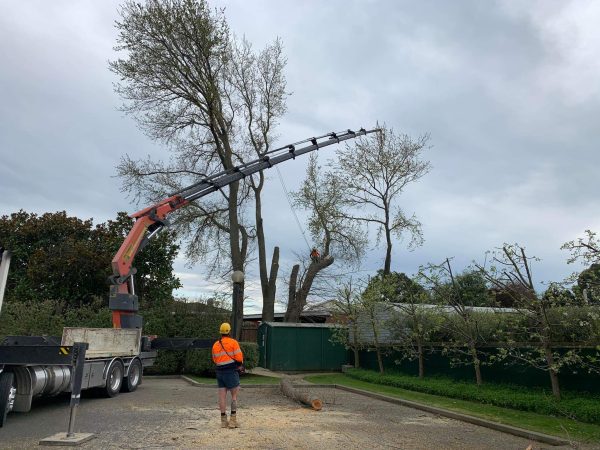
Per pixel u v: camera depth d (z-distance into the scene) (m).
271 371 23.91
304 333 25.31
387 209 33.34
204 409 12.09
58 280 27.03
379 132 33.03
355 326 22.86
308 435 9.10
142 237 18.05
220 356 9.86
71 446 7.90
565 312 11.44
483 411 12.08
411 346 18.67
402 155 33.16
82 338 13.87
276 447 8.05
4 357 9.30
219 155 29.16
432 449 8.37
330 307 26.67
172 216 28.83
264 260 30.19
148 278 29.64
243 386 17.75
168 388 16.88
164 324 22.08
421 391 16.09
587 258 10.22
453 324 15.70
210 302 23.42
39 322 20.98
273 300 29.66
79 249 27.27
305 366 24.94
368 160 32.97
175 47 26.78
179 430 9.34
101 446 7.95
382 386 17.97
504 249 12.49
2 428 9.32
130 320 16.64
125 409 11.91
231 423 9.71
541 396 12.38
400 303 19.03
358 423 10.66
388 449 8.23
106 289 27.81
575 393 12.02
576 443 8.73
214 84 27.75
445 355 17.00
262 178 30.55
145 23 25.98
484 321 15.36
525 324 13.29
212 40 26.84
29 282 27.33
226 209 30.41
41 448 7.76
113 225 30.19
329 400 14.44
